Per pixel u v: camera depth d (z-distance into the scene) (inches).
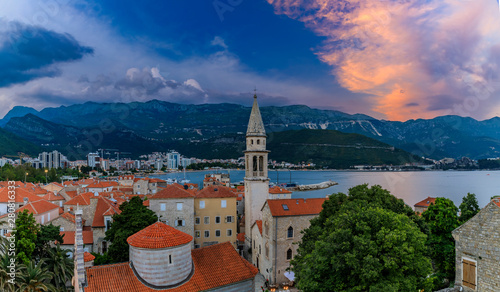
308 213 2497.5
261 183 3206.2
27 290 1601.9
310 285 1334.9
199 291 1380.4
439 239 1941.4
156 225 1455.5
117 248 2310.5
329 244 1312.7
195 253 1587.1
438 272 1945.1
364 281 1196.5
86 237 2896.2
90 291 1242.6
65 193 4628.4
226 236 3223.4
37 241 1995.6
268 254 2485.2
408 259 1213.1
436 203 2119.8
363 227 1295.5
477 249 1185.4
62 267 1966.0
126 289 1289.4
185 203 2997.0
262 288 2292.1
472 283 1198.3
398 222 1344.7
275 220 2407.7
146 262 1332.4
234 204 3260.3
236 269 1557.6
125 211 2534.5
